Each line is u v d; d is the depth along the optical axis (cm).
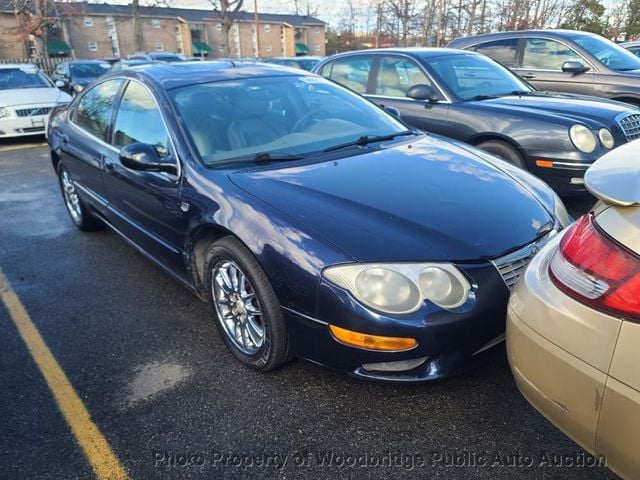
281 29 5591
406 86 569
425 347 204
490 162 301
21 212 564
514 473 197
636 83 650
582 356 146
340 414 230
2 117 944
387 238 214
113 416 238
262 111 326
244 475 202
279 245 226
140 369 272
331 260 211
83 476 206
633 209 146
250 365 262
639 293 135
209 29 5075
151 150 293
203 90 329
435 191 252
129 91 360
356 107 368
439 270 207
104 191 388
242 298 258
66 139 445
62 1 3133
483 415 225
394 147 315
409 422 223
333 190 250
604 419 143
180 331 307
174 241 303
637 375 133
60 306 347
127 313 332
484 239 221
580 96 542
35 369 278
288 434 221
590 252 150
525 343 164
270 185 256
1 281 391
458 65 563
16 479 206
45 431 231
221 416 233
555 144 445
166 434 225
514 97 531
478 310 208
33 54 3584
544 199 265
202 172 276
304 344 228
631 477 142
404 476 198
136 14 3425
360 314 204
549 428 217
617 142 441
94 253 437
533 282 170
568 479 193
